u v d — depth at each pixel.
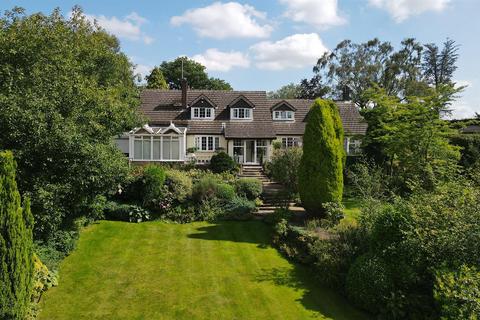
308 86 64.19
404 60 55.59
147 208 19.84
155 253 14.77
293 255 14.38
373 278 10.49
